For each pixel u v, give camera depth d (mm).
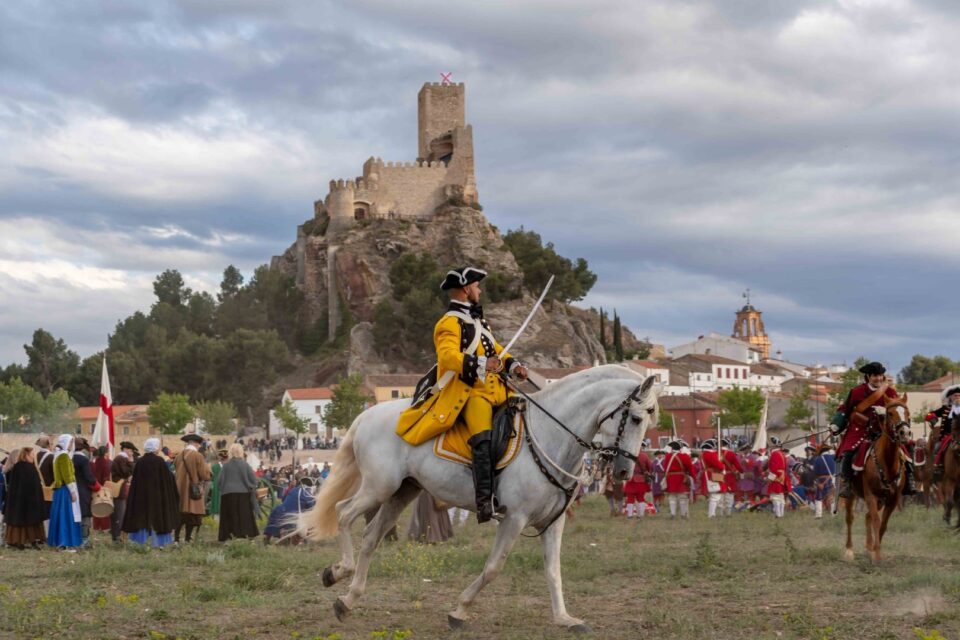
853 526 21125
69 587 12500
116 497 20438
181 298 198375
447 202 168625
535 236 172250
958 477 16031
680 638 8578
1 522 19828
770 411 98625
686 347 184750
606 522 24297
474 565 13828
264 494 26688
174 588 12250
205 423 119438
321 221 180000
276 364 157750
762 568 13273
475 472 9242
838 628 8945
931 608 9750
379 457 10031
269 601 11055
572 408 9297
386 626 9609
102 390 27859
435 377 9867
